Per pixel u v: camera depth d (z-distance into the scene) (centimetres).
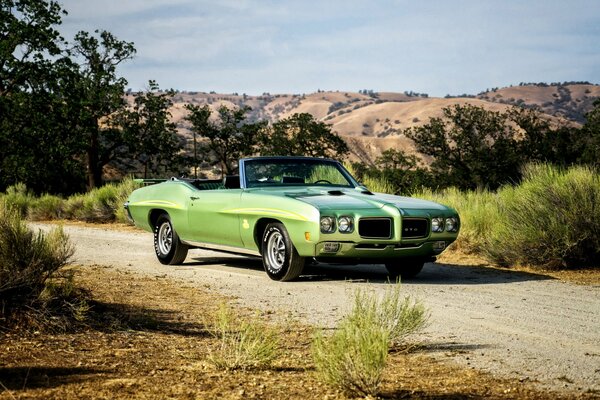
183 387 415
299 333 584
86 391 400
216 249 998
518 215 1112
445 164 6838
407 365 482
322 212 826
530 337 572
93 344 527
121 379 429
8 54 4662
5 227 625
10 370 441
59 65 5009
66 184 5231
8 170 4800
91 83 5675
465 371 465
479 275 970
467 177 6625
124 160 8056
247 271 1004
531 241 1041
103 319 612
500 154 6475
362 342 407
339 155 8531
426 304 722
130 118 6191
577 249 1020
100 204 2145
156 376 441
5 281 572
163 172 6731
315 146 8362
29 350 495
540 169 1225
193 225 1015
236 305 719
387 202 873
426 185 6103
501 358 502
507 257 1067
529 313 676
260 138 8294
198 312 677
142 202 1128
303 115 8425
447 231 883
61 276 666
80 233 1700
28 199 2648
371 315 496
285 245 874
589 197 1047
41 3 4881
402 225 845
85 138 5259
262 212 889
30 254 614
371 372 401
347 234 829
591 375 456
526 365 482
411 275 947
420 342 551
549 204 1082
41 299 585
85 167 5775
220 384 424
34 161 4775
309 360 492
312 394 405
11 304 575
